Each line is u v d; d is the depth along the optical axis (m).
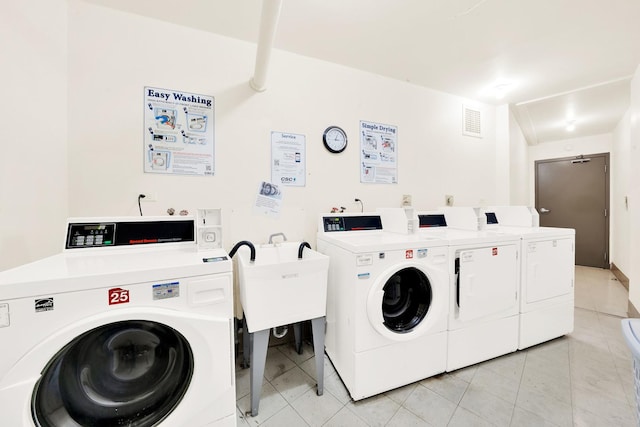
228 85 1.86
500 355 1.82
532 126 3.91
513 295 1.80
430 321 1.54
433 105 2.68
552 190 4.84
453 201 2.79
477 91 2.73
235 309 1.87
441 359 1.60
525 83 2.55
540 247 1.92
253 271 1.30
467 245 1.65
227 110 1.86
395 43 1.94
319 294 1.45
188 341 0.94
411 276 1.66
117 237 1.30
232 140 1.87
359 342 1.40
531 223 2.37
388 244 1.46
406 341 1.49
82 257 1.14
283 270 1.36
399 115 2.49
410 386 1.55
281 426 1.28
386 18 1.68
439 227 2.31
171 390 1.00
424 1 1.54
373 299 1.40
